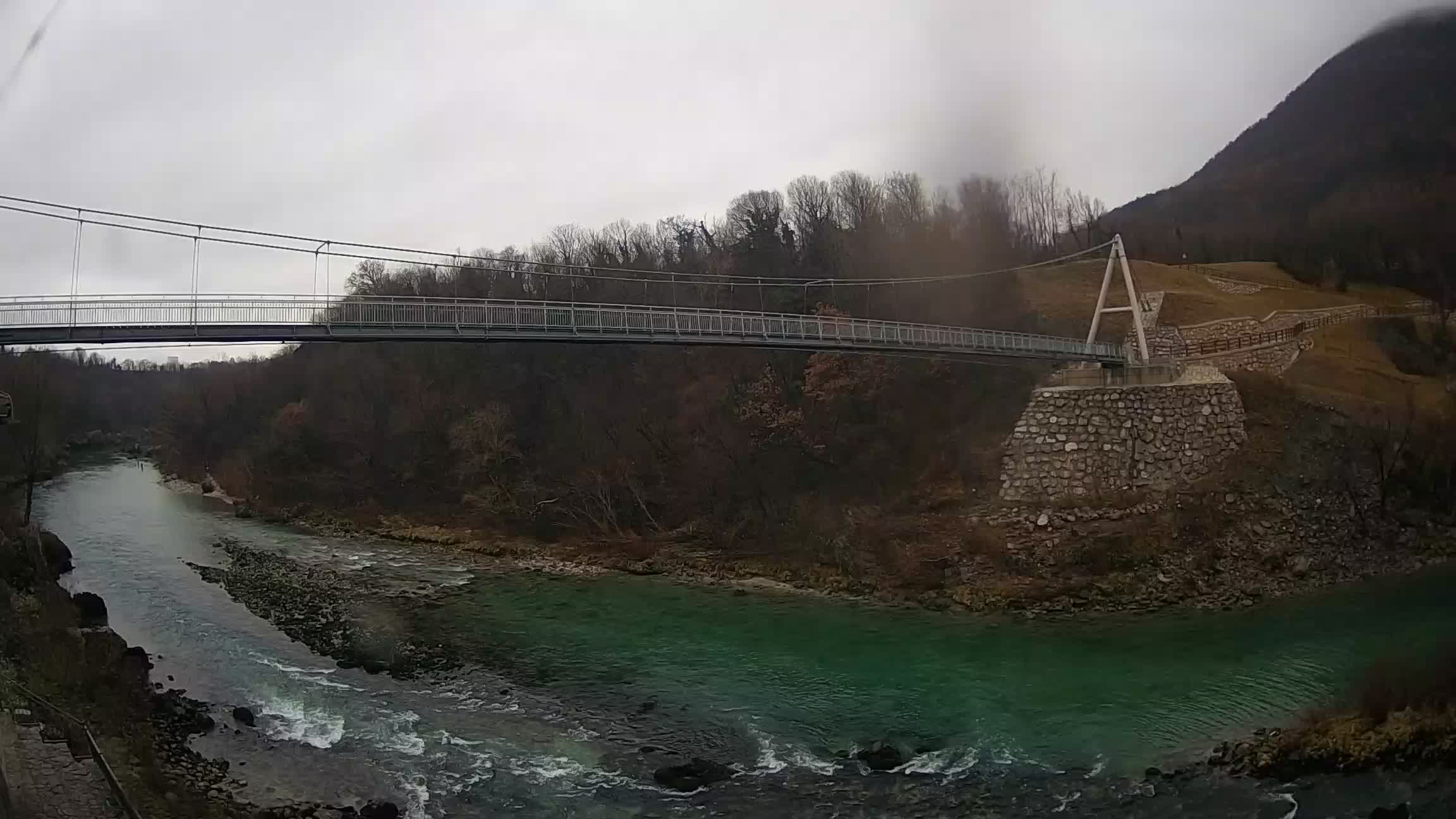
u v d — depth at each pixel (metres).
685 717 26.72
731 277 66.81
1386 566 40.34
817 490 51.50
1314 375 53.59
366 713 27.22
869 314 63.12
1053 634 33.62
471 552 53.69
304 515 67.25
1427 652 29.25
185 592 42.69
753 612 38.38
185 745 24.16
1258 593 37.41
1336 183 135.50
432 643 34.44
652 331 42.59
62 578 45.22
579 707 27.64
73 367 133.62
